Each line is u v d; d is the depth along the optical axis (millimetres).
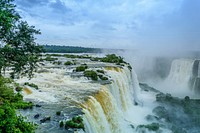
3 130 11180
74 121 16812
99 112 21641
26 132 12508
